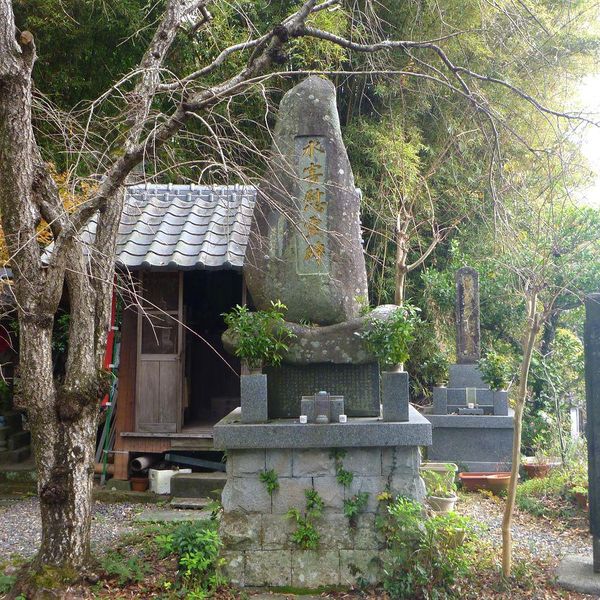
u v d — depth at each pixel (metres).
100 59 10.69
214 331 10.23
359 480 5.16
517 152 7.80
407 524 4.80
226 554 5.10
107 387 5.14
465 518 5.00
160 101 8.84
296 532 5.07
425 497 5.36
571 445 9.62
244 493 5.17
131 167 4.73
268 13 10.07
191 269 7.99
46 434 4.88
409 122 10.59
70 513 4.89
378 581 5.03
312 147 5.86
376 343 5.37
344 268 5.74
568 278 8.15
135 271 8.43
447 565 4.76
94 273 5.33
